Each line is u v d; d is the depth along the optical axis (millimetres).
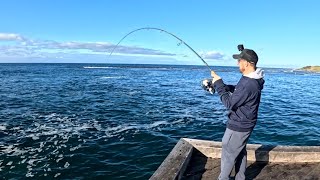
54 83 41594
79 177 8961
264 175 5457
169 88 36438
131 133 13477
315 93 36312
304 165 5816
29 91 30266
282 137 13375
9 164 9758
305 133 14102
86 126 14703
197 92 32031
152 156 10672
